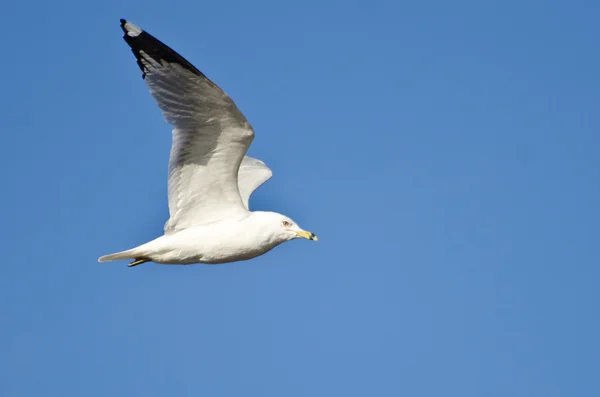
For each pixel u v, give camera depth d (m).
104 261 15.02
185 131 14.55
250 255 15.53
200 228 15.22
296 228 15.55
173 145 14.66
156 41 13.97
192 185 15.08
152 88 14.45
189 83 14.04
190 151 14.74
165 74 14.20
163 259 15.27
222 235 15.15
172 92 14.32
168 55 13.95
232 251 15.30
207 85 13.91
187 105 14.32
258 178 17.88
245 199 17.50
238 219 15.30
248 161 18.31
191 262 15.43
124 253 15.05
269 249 15.69
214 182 15.05
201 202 15.21
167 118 14.55
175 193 15.12
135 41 14.20
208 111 14.26
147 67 14.34
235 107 14.07
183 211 15.22
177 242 15.12
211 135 14.55
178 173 14.98
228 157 14.77
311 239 15.45
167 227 15.31
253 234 15.30
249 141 14.55
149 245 15.17
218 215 15.31
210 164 14.87
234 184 15.12
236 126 14.38
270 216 15.48
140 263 15.47
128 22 14.13
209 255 15.27
